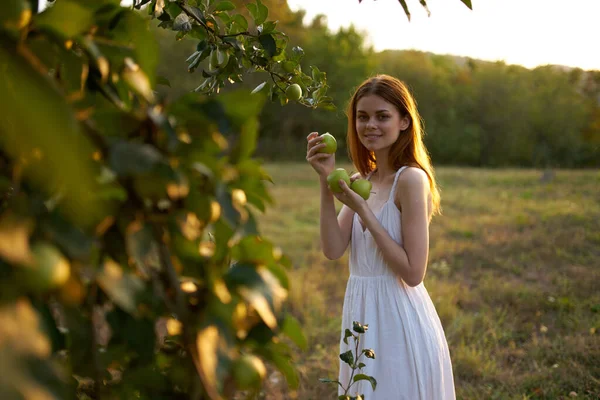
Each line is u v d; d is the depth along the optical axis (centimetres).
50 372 33
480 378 378
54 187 38
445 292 553
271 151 3059
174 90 2097
